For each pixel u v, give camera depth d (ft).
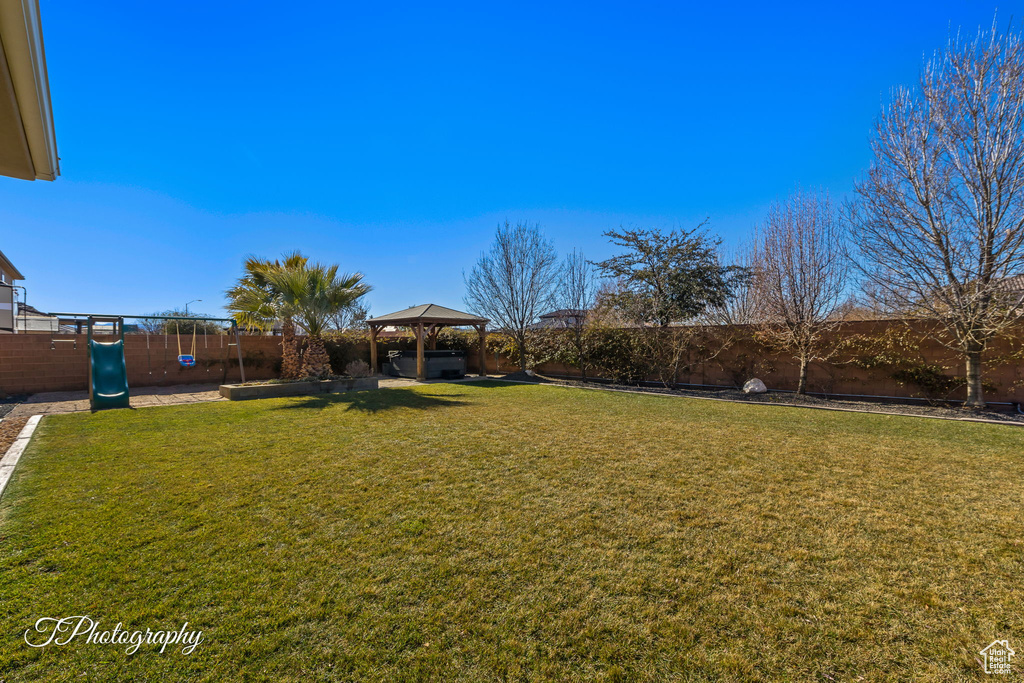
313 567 8.59
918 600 7.64
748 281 46.32
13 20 5.55
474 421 23.76
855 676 5.95
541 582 8.13
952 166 26.27
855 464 15.74
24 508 11.44
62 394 36.04
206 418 24.54
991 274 25.67
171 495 12.46
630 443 18.83
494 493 12.79
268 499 12.21
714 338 39.29
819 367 34.35
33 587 7.80
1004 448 18.01
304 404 29.68
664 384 41.19
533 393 36.14
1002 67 24.47
